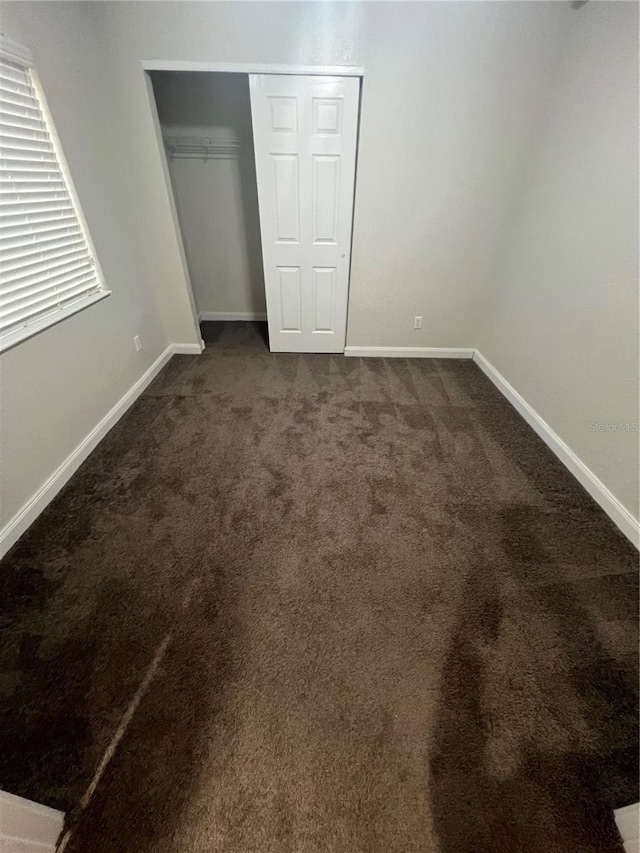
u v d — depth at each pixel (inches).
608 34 72.7
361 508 72.6
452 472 82.0
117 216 96.0
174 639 51.6
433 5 82.9
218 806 37.9
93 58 84.8
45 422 72.1
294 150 100.2
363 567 61.5
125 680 47.3
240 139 126.1
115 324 95.7
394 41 86.6
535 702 45.9
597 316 75.9
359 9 83.5
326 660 49.6
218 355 131.3
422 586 58.8
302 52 88.0
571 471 82.4
